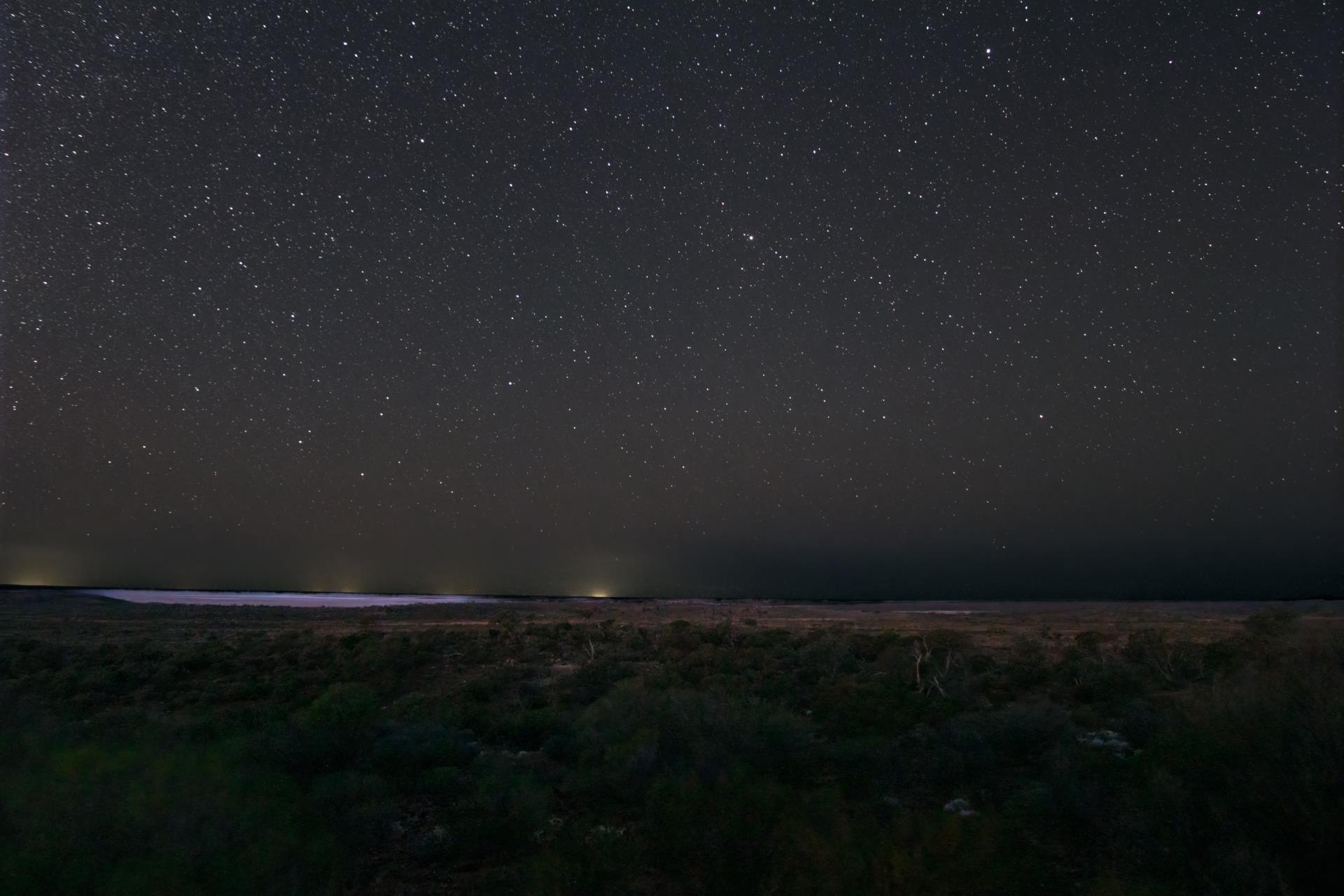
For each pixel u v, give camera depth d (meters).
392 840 9.41
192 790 8.09
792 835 7.41
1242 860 6.59
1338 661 9.72
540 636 39.66
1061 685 22.14
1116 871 7.43
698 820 7.47
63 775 8.02
